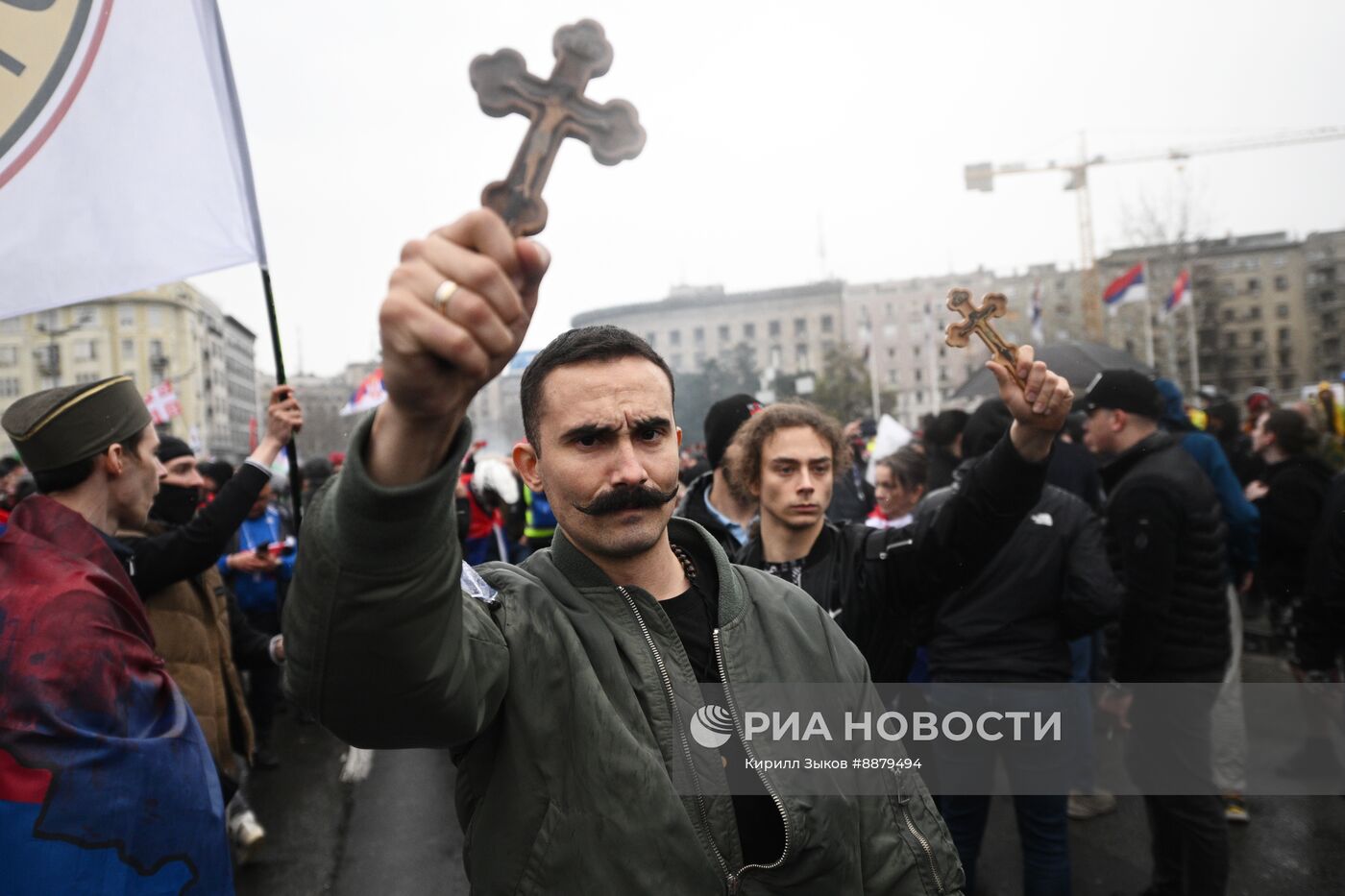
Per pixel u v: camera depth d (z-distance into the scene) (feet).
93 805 5.37
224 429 295.28
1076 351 20.40
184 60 8.26
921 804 5.21
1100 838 14.30
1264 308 294.25
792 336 305.94
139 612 6.33
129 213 8.09
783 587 5.30
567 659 4.43
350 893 13.74
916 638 9.85
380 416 3.18
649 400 4.54
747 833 4.60
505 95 3.02
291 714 24.73
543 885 4.17
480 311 2.64
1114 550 11.66
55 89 7.95
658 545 4.93
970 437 12.39
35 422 7.71
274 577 21.90
